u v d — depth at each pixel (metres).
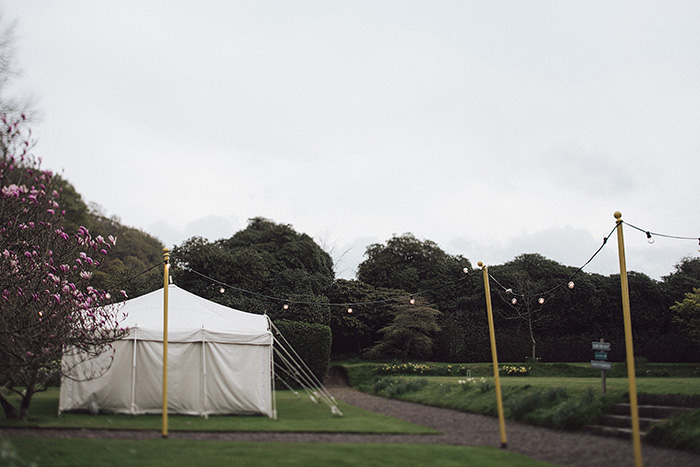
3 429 10.94
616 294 39.44
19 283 12.03
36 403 15.58
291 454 8.99
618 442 10.74
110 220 52.94
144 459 8.32
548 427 12.97
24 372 12.45
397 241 44.78
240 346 14.80
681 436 10.05
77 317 12.37
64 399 13.73
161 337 14.41
